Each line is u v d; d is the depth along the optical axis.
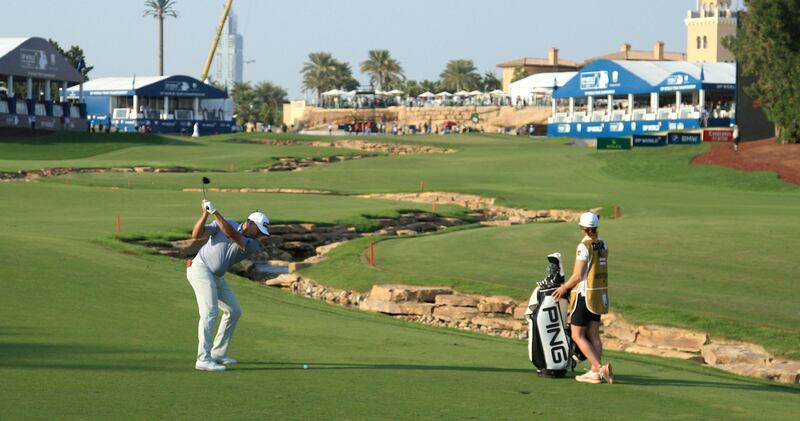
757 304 21.36
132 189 50.50
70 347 13.66
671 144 77.50
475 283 24.48
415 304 23.62
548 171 67.50
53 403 10.15
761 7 72.94
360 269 27.38
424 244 32.91
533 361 13.30
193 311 18.20
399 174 63.97
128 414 9.81
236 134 106.62
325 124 178.50
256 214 12.88
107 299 18.95
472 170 69.19
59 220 36.78
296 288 27.47
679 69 112.31
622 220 38.94
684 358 18.41
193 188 53.97
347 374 12.70
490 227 38.50
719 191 54.94
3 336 14.30
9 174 56.72
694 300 21.72
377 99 182.88
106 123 127.12
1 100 93.56
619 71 112.56
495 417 10.45
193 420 9.68
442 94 175.25
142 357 13.20
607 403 11.55
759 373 16.78
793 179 57.09
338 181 59.75
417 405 10.88
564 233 34.88
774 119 72.94
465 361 14.44
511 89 164.00
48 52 99.81
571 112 119.62
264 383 11.80
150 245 30.84
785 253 28.50
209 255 12.64
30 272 21.25
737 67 84.75
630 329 19.84
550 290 13.23
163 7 177.88
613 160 70.19
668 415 11.01
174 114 128.62
